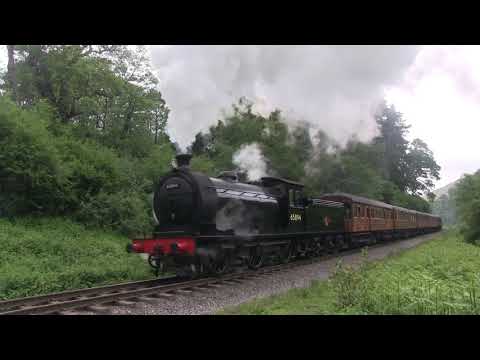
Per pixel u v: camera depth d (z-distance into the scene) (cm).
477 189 2678
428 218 4762
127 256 1458
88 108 2150
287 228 1537
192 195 1132
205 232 1145
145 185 1989
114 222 1745
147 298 852
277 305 779
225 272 1212
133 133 2411
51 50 2125
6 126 1526
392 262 1371
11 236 1309
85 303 789
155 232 1159
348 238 2194
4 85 2105
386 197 4919
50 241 1358
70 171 1642
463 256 1515
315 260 1638
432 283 789
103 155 1894
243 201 1290
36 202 1571
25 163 1502
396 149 6322
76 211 1691
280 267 1383
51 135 1764
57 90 2159
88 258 1334
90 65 2125
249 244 1309
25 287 957
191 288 980
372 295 746
